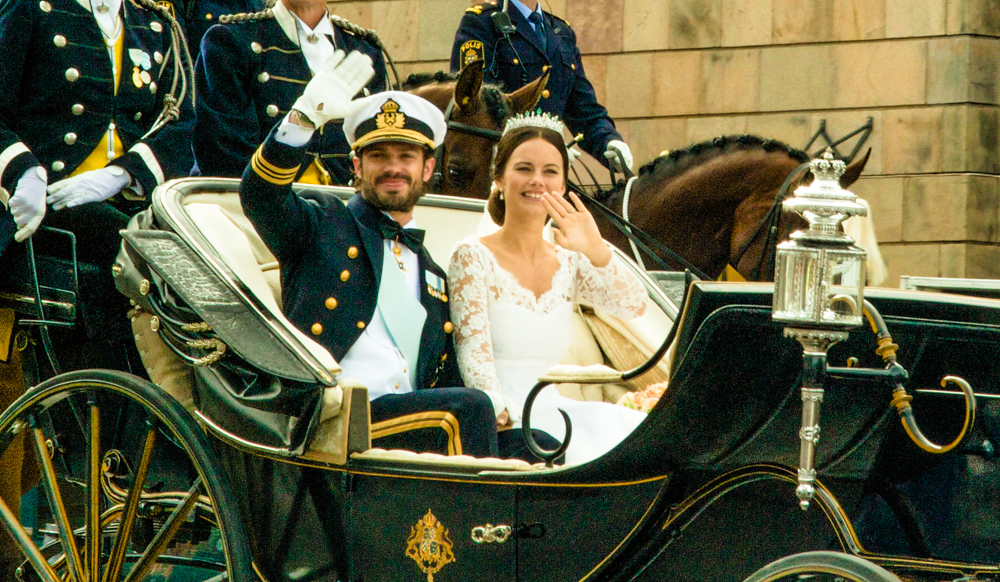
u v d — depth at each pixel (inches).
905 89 1488.7
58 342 781.9
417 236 692.7
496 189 731.4
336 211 679.7
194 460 625.6
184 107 846.5
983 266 1466.5
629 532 534.6
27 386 773.9
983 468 543.8
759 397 502.3
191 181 699.4
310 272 663.8
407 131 680.4
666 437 511.8
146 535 698.8
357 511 590.2
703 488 541.6
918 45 1483.8
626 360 746.8
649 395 695.1
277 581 627.5
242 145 943.0
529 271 714.8
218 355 611.8
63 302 732.7
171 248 641.6
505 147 719.1
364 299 667.4
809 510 556.4
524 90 1071.0
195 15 1103.6
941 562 489.7
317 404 584.4
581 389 741.3
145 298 650.2
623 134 1592.0
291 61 965.2
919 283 1007.0
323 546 602.5
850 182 1087.0
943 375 513.0
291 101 959.6
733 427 511.8
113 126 818.2
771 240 1047.6
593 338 753.6
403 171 684.1
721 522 550.9
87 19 813.2
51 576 688.4
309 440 589.0
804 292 467.5
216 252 651.5
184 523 703.7
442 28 1662.2
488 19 1200.8
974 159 1466.5
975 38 1469.0
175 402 639.1
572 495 535.8
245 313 620.4
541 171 709.9
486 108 1037.8
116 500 697.0
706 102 1560.0
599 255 711.1
